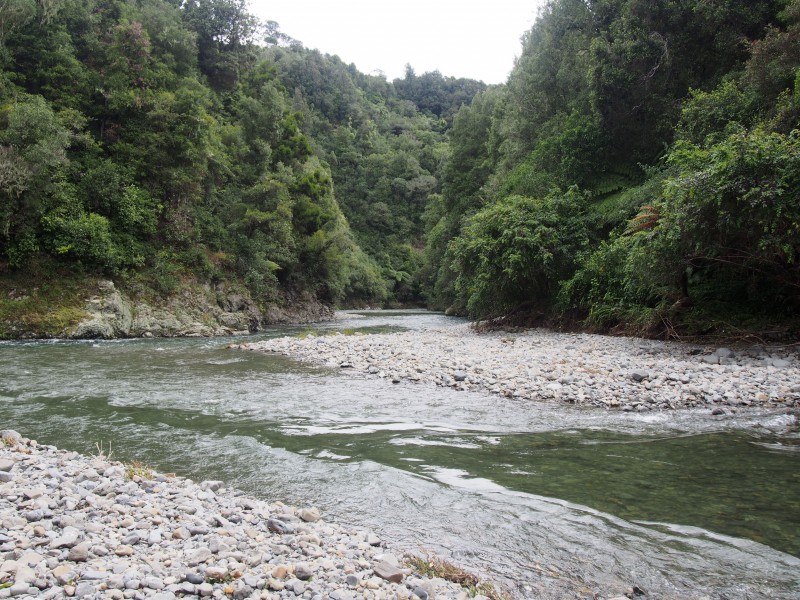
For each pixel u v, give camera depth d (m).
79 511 4.47
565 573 3.99
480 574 3.96
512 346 17.42
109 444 7.32
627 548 4.36
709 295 16.12
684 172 14.45
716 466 6.35
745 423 8.38
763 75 17.28
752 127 16.28
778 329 14.34
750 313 15.23
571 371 12.17
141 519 4.41
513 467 6.42
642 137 23.92
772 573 3.94
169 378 12.93
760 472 6.12
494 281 23.66
